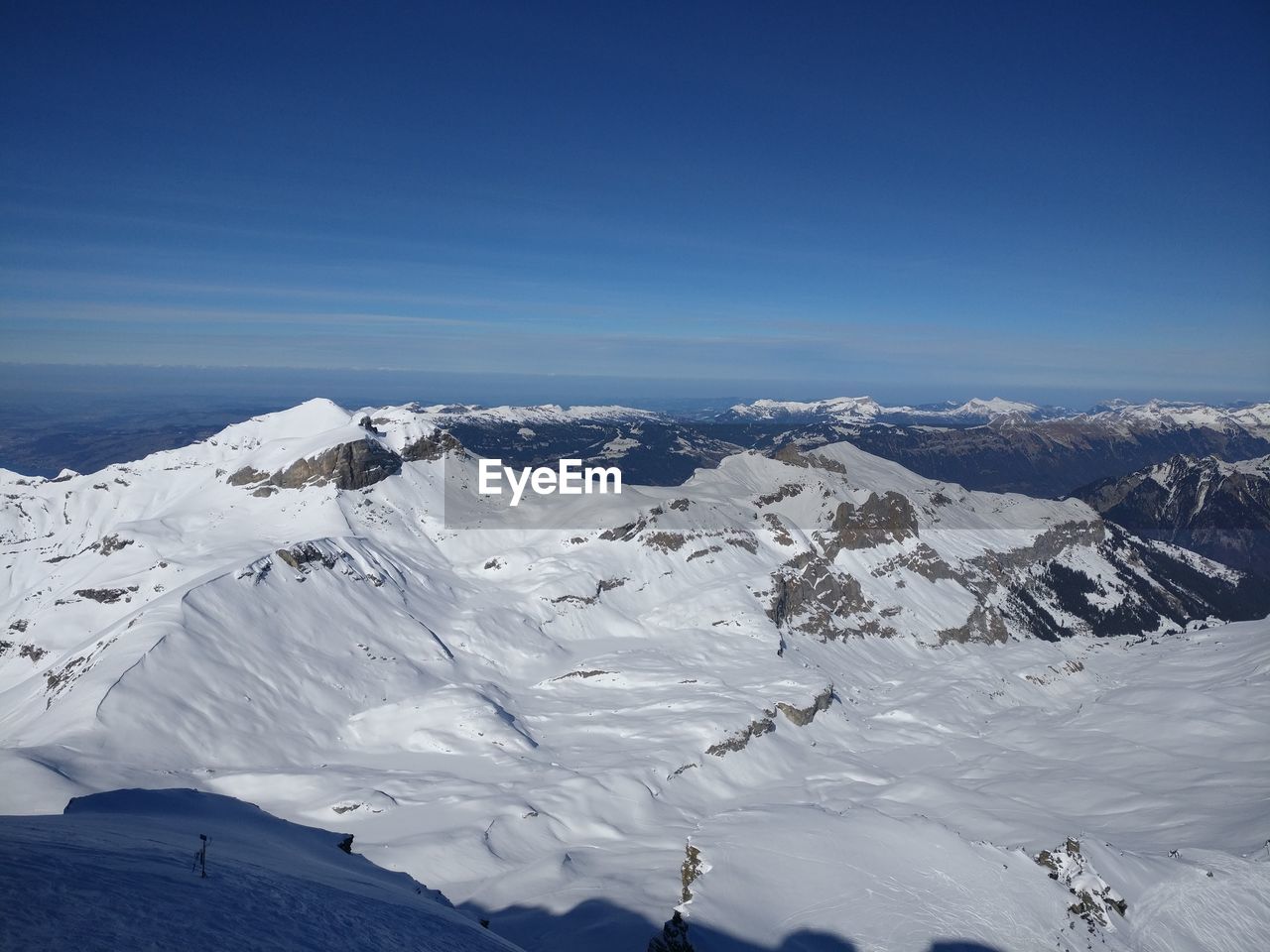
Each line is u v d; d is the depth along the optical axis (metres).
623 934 76.06
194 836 47.19
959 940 69.12
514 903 87.25
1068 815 122.19
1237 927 77.31
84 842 35.94
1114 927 75.19
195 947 26.36
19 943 22.78
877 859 80.94
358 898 40.69
